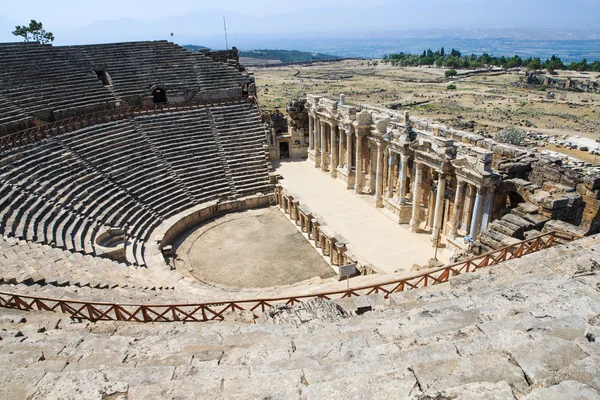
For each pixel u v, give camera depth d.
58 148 40.47
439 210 34.06
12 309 16.81
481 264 18.09
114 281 24.31
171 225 40.25
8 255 24.56
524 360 7.83
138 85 54.56
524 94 144.12
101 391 8.86
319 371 8.77
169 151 48.16
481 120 100.88
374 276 27.14
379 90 154.50
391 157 39.50
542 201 25.14
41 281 20.97
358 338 10.89
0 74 44.84
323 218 40.94
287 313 15.29
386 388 7.57
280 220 44.56
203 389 8.74
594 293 11.66
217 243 40.06
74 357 11.67
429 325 11.03
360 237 37.16
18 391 9.03
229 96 59.12
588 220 26.42
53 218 32.53
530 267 15.23
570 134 86.69
